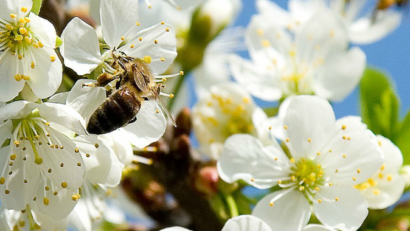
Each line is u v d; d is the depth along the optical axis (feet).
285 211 0.99
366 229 1.04
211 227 1.05
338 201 0.99
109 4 0.97
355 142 1.00
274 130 1.02
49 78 0.95
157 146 1.04
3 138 0.96
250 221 0.96
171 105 1.09
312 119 1.00
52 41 0.94
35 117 0.96
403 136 1.07
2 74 0.95
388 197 1.01
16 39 0.95
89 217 1.02
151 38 0.98
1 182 0.96
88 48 0.96
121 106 0.94
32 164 0.97
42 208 0.97
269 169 1.00
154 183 1.09
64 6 1.03
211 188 1.03
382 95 1.09
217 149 1.07
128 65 0.97
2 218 0.99
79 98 0.95
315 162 1.00
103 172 0.96
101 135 0.96
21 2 0.95
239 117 1.08
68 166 0.96
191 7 1.03
